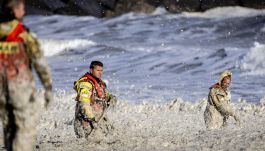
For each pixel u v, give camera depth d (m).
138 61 92.88
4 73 11.14
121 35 141.25
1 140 20.70
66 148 17.28
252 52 81.44
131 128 28.17
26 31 11.37
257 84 64.25
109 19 167.38
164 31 144.12
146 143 17.78
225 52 92.62
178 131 26.34
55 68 88.31
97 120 18.58
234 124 28.72
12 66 11.15
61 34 149.50
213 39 132.12
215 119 25.58
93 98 18.84
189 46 117.44
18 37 11.22
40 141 21.16
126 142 18.14
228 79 25.73
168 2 177.00
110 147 17.34
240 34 138.12
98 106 19.00
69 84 65.38
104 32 147.62
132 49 108.38
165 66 86.31
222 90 25.50
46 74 11.29
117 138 19.23
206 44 122.75
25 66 11.27
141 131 26.11
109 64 91.12
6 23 11.25
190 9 175.88
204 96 54.28
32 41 11.27
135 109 39.56
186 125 30.81
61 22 167.88
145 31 145.38
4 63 11.15
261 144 16.80
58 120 33.44
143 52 103.44
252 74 74.38
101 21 165.62
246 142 17.27
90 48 110.44
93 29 154.00
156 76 75.38
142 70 82.69
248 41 127.88
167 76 75.25
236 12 173.38
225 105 25.31
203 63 87.00
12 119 11.33
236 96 54.25
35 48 11.25
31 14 177.75
